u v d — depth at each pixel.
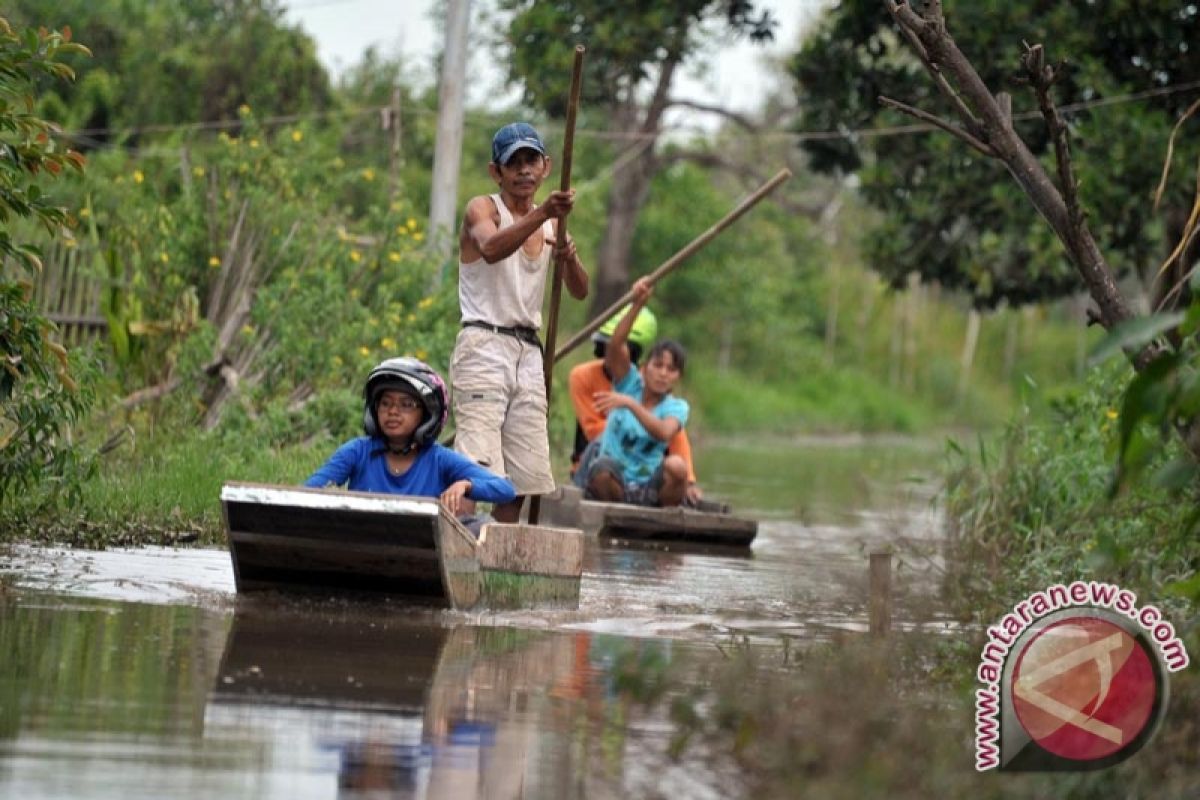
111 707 12.30
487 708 13.18
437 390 18.80
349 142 65.19
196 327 34.28
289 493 17.08
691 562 26.67
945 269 43.25
